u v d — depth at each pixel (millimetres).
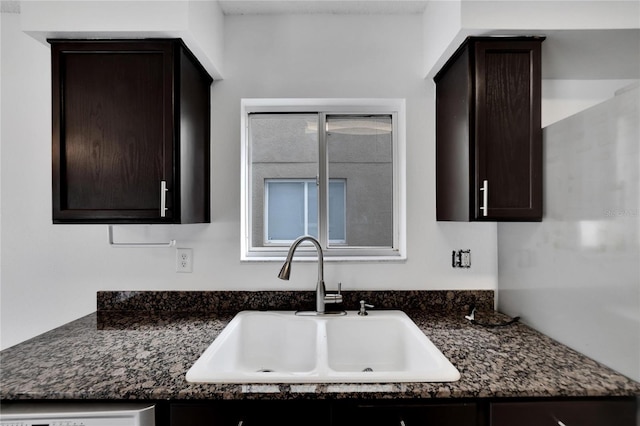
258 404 884
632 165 885
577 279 1079
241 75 1628
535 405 875
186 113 1344
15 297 1601
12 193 1602
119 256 1607
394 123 1753
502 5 1180
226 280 1611
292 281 1610
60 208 1258
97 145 1265
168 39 1262
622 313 917
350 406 883
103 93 1267
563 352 1083
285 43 1628
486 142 1227
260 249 1749
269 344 1488
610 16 1169
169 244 1539
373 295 1593
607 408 873
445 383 889
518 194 1232
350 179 1794
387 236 1783
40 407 862
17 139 1606
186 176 1341
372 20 1629
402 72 1626
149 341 1192
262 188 1808
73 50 1259
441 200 1546
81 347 1136
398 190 1746
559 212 1156
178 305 1597
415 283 1612
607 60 1373
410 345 1284
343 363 1421
